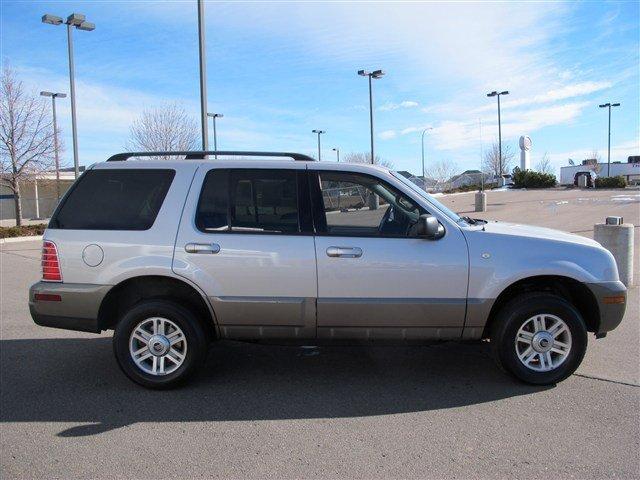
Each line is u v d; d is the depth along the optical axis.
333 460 3.64
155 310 4.79
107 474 3.50
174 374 4.83
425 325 4.75
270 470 3.52
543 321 4.75
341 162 5.01
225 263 4.74
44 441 3.96
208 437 3.99
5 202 47.22
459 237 4.73
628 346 5.95
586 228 16.75
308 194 4.84
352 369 5.39
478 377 5.13
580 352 4.76
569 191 41.78
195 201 4.87
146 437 4.00
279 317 4.76
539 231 5.12
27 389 4.97
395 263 4.68
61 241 4.87
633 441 3.85
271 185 4.86
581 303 5.02
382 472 3.48
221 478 3.44
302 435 4.00
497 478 3.40
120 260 4.79
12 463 3.65
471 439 3.90
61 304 4.84
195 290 4.84
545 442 3.85
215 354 5.90
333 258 4.69
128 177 4.97
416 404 4.53
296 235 4.75
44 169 28.34
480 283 4.69
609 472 3.45
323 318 4.74
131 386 5.02
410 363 5.55
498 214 23.69
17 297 9.55
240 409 4.48
